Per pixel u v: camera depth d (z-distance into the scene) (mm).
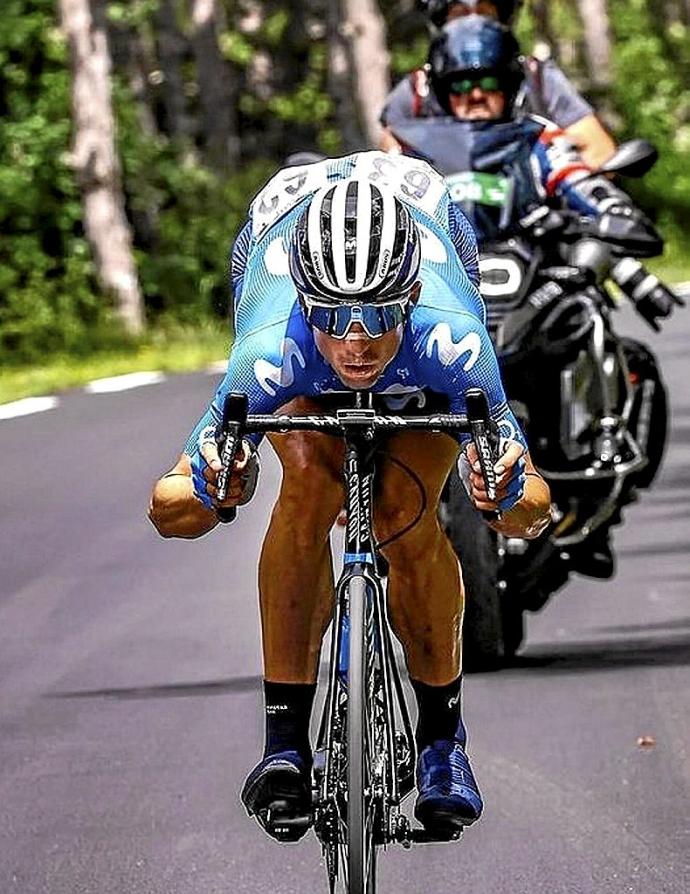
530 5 111625
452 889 14773
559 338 20766
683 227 122188
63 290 76125
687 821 16188
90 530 31078
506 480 12891
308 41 130750
